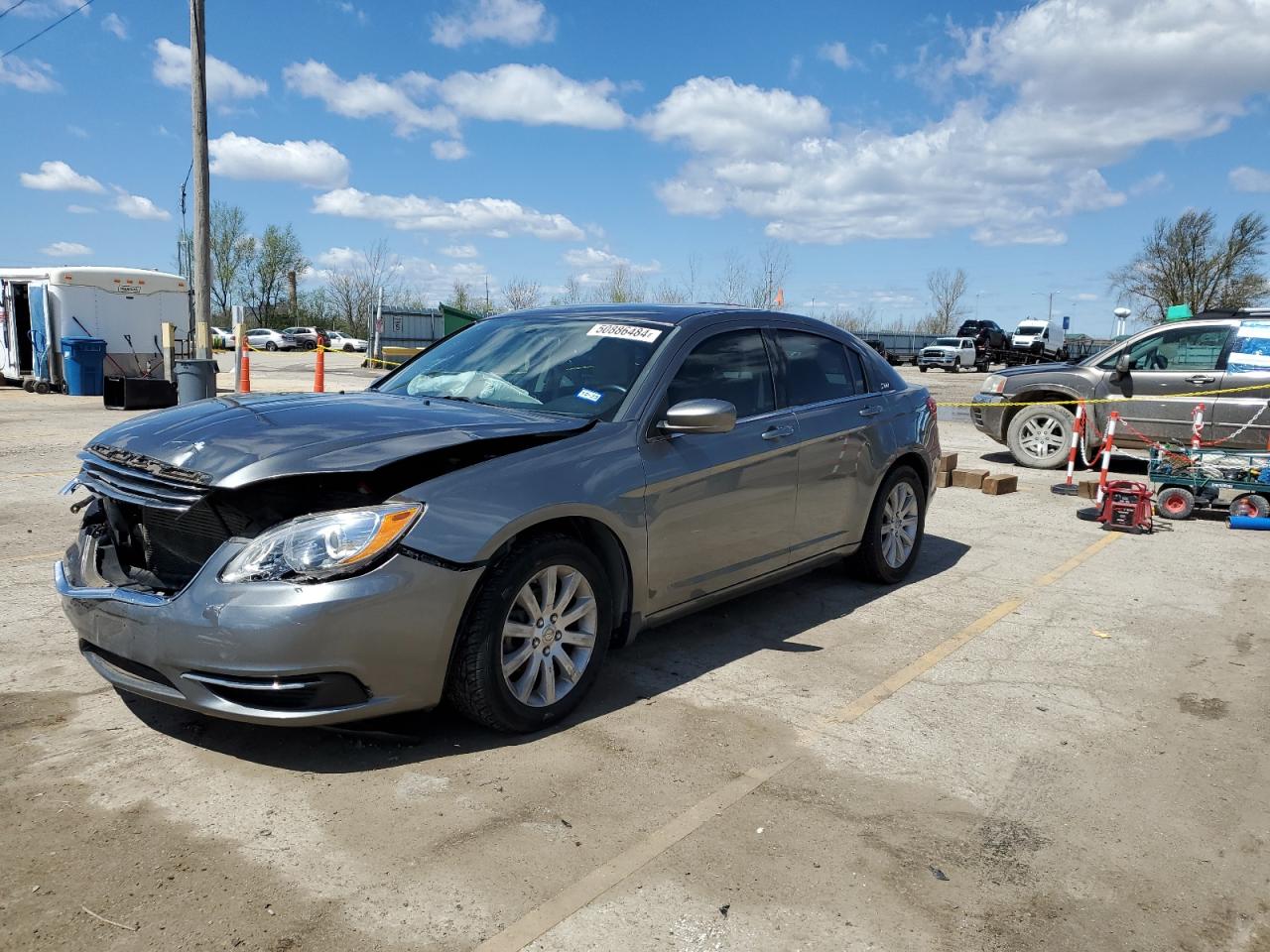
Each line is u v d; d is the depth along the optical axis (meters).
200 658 3.04
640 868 2.81
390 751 3.48
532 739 3.63
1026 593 5.99
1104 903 2.75
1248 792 3.45
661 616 4.24
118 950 2.37
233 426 3.55
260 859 2.78
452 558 3.25
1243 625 5.46
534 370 4.50
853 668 4.55
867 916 2.64
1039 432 11.62
